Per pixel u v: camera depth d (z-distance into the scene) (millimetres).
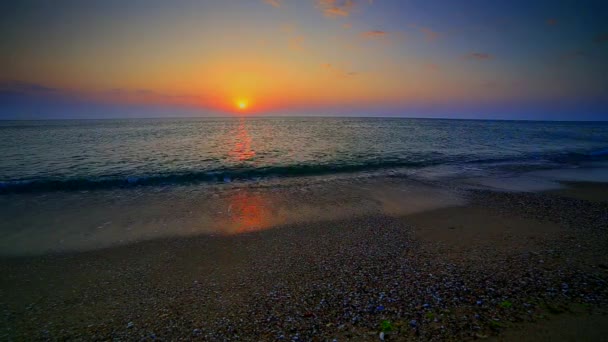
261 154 25328
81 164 19859
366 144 33844
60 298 5371
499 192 13352
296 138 42781
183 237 8297
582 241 7477
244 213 10438
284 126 88000
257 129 69750
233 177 16672
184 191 13641
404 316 4293
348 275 5848
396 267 6160
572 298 4633
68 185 14445
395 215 10125
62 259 6984
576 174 17734
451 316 4230
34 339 4238
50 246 7691
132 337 4203
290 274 6016
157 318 4648
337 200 12070
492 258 6488
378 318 4281
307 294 5148
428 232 8445
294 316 4480
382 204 11469
